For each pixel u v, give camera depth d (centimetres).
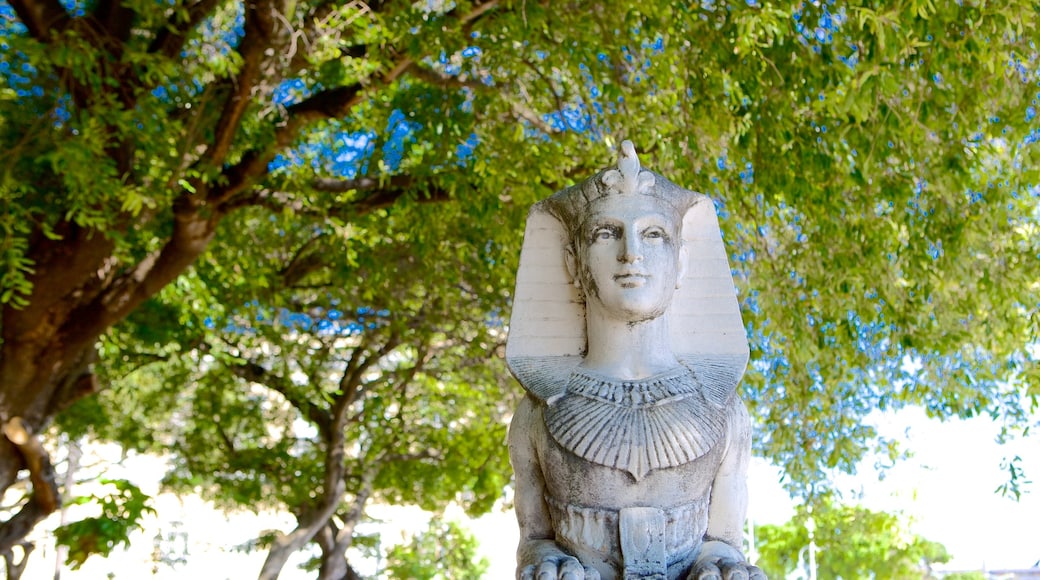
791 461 984
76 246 764
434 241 991
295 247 1204
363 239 948
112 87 731
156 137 700
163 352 1404
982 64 754
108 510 734
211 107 793
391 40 766
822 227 787
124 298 805
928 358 945
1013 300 886
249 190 857
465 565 1880
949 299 862
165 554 2039
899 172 795
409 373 1323
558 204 385
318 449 1441
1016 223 885
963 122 788
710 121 779
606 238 370
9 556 826
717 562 346
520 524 376
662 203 374
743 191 809
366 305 1240
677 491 357
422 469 1441
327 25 779
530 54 810
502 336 1251
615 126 830
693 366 376
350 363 1325
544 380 373
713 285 386
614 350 371
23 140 676
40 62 680
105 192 666
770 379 948
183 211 777
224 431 1423
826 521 1387
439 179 870
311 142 1112
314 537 1404
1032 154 786
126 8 750
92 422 1198
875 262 802
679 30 761
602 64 793
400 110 920
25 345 783
